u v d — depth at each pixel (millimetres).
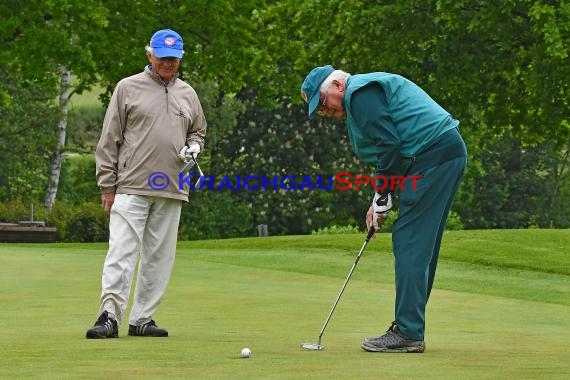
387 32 50625
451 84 49000
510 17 46656
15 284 23016
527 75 48938
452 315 18453
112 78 57656
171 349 11656
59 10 52375
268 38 55812
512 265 34062
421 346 11836
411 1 49500
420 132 12102
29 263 29734
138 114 14086
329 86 12438
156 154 14102
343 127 97875
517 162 113875
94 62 54281
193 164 14234
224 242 45438
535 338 14250
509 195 113688
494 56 49438
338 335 14102
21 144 104125
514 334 14938
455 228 82000
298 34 55125
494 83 52344
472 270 33094
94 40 54938
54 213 81750
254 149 97312
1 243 54406
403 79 12398
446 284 29250
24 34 54156
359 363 10250
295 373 9344
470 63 48906
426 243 12023
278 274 27953
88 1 53125
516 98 52812
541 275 31969
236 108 95312
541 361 10727
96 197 104188
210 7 57438
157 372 9398
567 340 13953
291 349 11820
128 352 11273
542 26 44188
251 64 57375
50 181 101062
